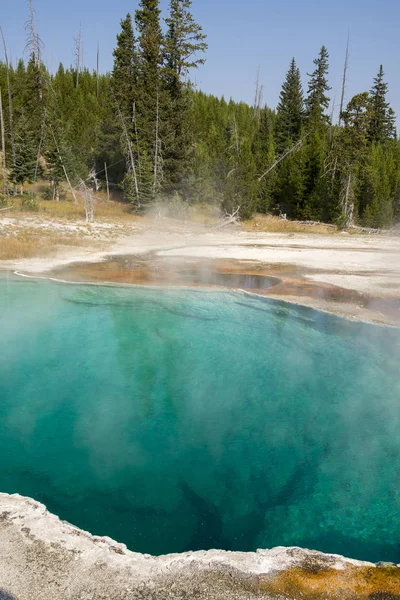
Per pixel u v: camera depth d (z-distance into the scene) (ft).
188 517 16.66
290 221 119.96
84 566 11.95
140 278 50.60
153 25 123.95
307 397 25.63
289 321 37.29
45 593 11.01
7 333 34.40
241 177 113.80
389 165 132.36
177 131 119.34
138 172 107.86
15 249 60.64
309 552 12.98
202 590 11.32
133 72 123.75
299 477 18.99
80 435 21.85
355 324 36.27
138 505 17.21
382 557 14.93
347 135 107.24
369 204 121.90
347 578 11.88
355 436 21.99
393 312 38.83
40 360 30.09
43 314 38.52
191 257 64.90
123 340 33.42
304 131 151.53
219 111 180.45
